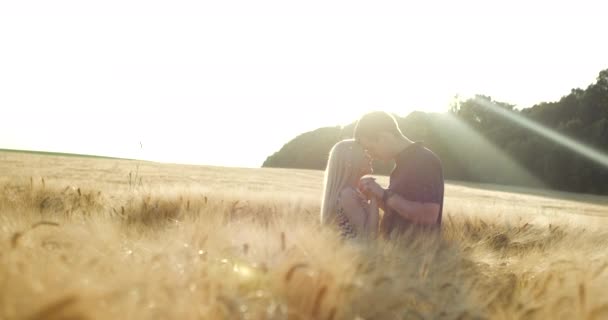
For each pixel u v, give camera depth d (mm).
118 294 1312
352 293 1795
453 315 1872
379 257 2355
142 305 1400
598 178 64375
